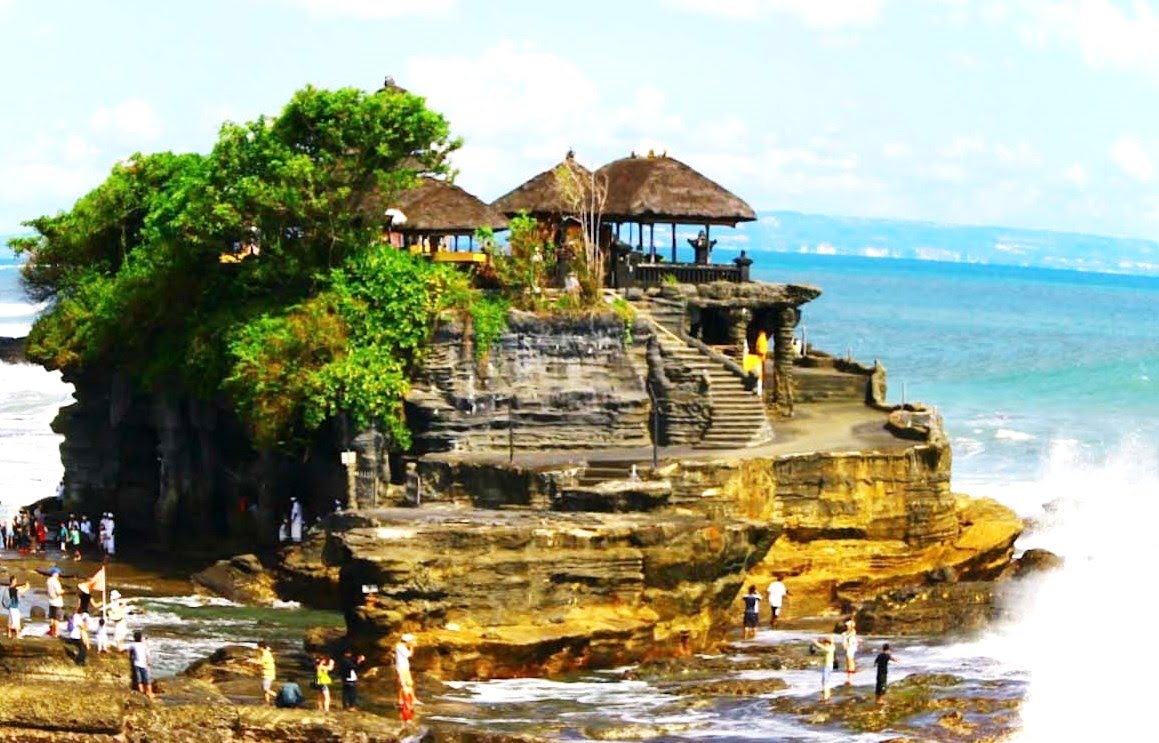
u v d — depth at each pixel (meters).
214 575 81.81
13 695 56.25
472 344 86.12
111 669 62.78
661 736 57.69
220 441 93.69
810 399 101.69
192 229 90.50
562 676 66.44
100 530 94.31
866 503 83.69
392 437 85.50
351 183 89.06
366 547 66.19
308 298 88.50
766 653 69.88
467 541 67.31
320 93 88.25
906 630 73.75
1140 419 148.75
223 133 90.75
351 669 60.50
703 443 86.06
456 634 65.62
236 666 65.38
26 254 119.12
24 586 75.69
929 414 91.62
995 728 57.59
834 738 56.97
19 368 181.75
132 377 97.56
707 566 70.62
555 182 97.88
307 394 84.38
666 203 96.31
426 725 57.34
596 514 74.38
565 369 86.56
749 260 97.62
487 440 85.88
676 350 87.75
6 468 124.69
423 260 89.56
